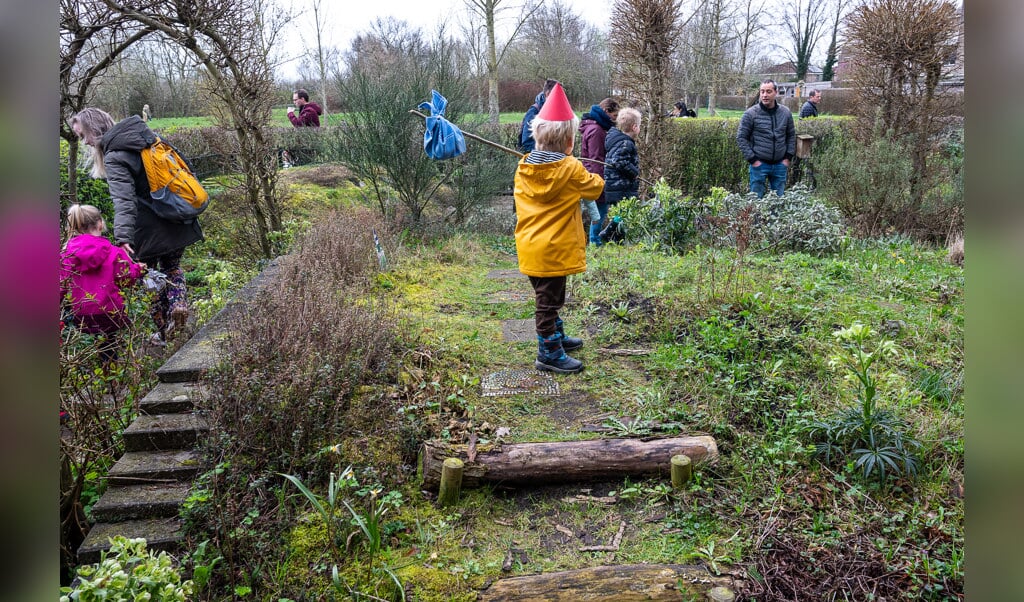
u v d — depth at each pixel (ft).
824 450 10.78
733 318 15.57
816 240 24.47
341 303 14.37
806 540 9.24
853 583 8.50
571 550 9.29
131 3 20.94
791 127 29.04
